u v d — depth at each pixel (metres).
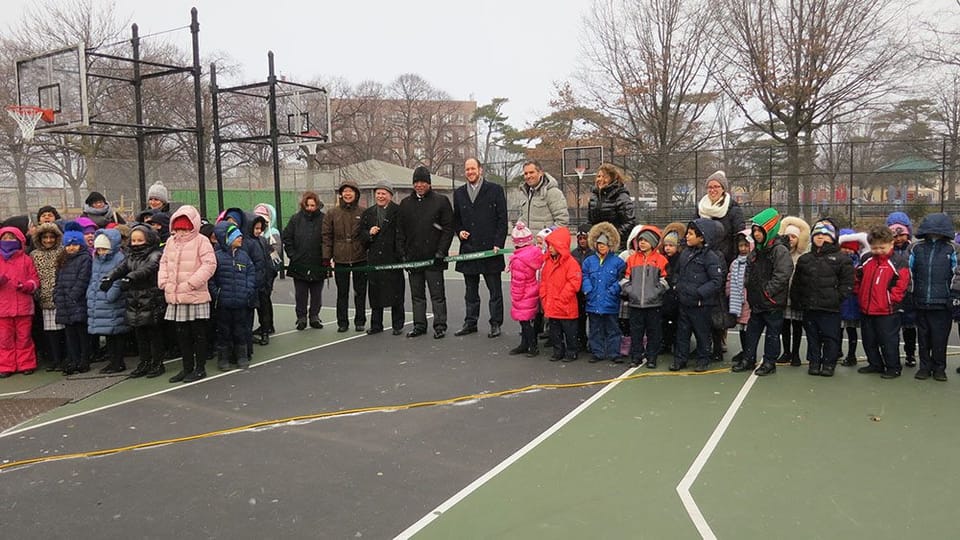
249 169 27.27
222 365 7.27
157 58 29.97
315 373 7.07
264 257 8.47
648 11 26.19
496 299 8.59
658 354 7.45
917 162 23.12
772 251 6.59
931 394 5.95
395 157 72.62
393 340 8.58
